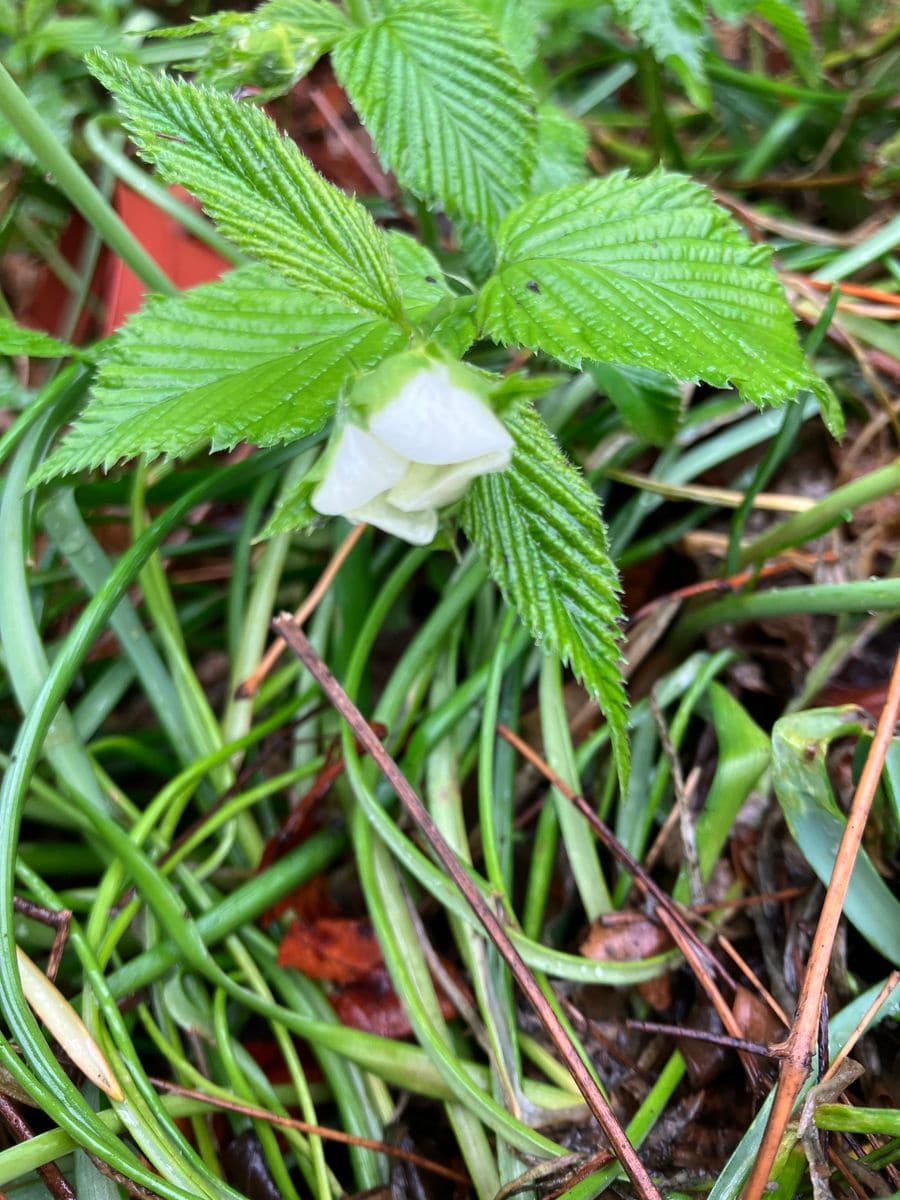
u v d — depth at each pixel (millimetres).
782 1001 187
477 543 161
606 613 160
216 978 185
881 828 195
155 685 217
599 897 202
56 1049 174
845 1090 177
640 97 334
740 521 228
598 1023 192
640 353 161
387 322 170
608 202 177
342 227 157
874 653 231
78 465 159
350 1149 184
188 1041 197
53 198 280
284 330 171
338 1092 186
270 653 224
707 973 179
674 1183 164
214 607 255
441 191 197
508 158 199
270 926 206
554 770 208
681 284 169
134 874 187
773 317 168
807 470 255
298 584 260
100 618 185
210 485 205
